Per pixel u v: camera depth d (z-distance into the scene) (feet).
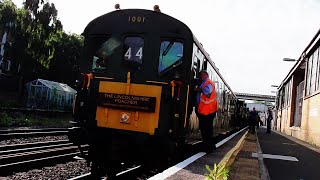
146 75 27.45
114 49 28.43
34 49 122.01
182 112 26.99
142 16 28.22
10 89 128.88
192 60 28.02
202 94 33.24
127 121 26.63
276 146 55.77
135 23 28.27
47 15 119.34
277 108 201.77
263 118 281.95
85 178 28.04
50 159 36.04
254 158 33.76
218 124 51.47
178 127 26.86
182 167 24.50
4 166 30.01
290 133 116.37
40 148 43.09
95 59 28.94
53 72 161.07
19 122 76.59
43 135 59.67
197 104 33.37
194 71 29.84
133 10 28.45
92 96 28.09
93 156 27.76
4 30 121.70
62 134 65.05
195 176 21.70
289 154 44.60
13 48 122.11
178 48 27.43
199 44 31.09
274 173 28.48
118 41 28.45
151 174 32.01
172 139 26.71
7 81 128.36
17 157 34.24
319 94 67.87
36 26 119.85
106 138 27.35
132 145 26.58
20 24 119.55
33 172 31.35
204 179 20.98
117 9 28.94
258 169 26.63
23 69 126.11
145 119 26.40
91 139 27.53
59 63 161.68
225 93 59.98
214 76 44.88
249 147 45.62
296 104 115.96
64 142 52.75
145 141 26.16
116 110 27.04
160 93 26.73
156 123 26.21
